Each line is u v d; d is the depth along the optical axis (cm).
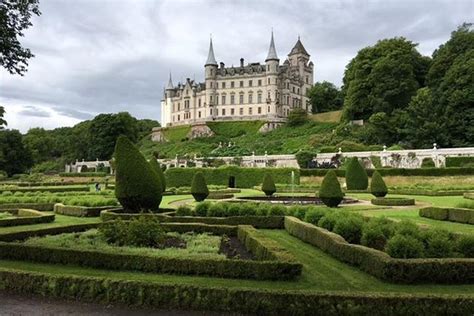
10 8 1501
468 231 1802
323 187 2741
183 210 2150
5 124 7881
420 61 8575
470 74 6172
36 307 916
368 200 3312
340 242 1298
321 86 12325
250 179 5681
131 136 11069
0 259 1276
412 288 995
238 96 12925
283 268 1050
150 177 2155
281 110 12825
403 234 1248
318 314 834
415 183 4781
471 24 7600
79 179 7994
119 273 1114
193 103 13675
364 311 823
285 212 2075
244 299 869
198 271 1093
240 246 1488
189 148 10269
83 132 11856
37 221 2120
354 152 6109
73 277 976
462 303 819
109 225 1450
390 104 7994
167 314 871
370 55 8469
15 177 8812
